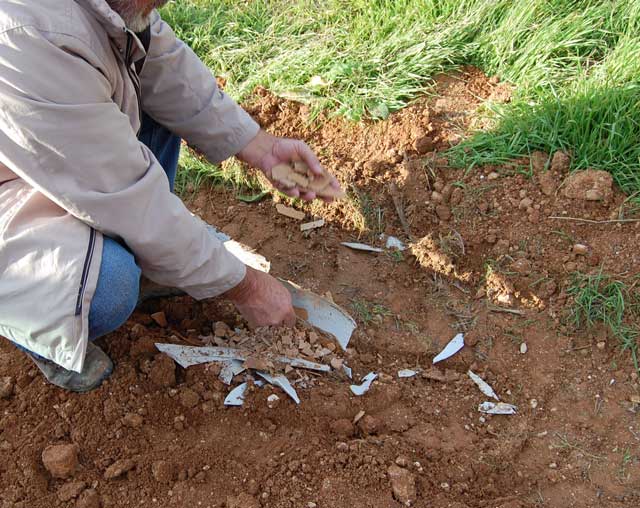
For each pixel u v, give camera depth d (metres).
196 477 1.99
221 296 2.18
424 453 2.08
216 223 2.91
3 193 1.88
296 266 2.71
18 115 1.68
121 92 1.95
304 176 2.38
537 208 2.65
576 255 2.51
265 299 2.20
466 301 2.55
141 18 1.86
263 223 2.89
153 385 2.20
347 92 3.16
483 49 3.23
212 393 2.20
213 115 2.32
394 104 3.08
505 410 2.23
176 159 2.54
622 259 2.47
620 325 2.35
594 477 2.03
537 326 2.43
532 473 2.05
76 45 1.70
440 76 3.22
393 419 2.19
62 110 1.69
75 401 2.15
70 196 1.79
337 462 2.02
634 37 3.05
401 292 2.62
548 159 2.74
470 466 2.04
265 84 3.30
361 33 3.42
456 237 2.66
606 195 2.59
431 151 2.93
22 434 2.10
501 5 3.32
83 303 1.84
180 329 2.45
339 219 2.85
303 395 2.22
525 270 2.52
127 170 1.84
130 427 2.11
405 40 3.30
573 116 2.78
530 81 3.04
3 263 1.84
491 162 2.81
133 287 1.96
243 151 2.39
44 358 2.11
